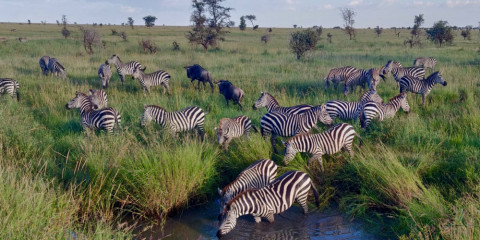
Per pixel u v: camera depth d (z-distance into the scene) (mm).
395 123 9109
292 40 24938
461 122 9172
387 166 6855
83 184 6543
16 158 7348
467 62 20125
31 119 10102
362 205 6348
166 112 8906
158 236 5855
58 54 26922
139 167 6672
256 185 6508
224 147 8305
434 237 5043
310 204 6652
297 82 15023
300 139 7262
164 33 57719
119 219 6285
